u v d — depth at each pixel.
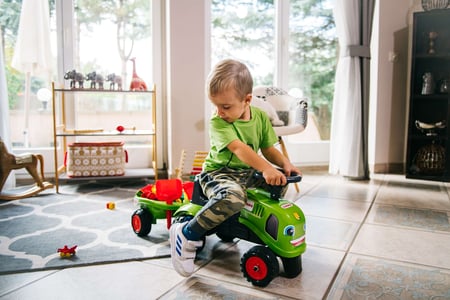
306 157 2.99
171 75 2.45
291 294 1.00
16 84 2.49
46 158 2.52
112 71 2.67
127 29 2.66
